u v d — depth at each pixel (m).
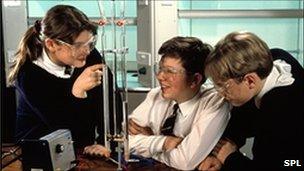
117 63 1.43
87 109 1.75
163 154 1.60
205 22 3.19
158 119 1.74
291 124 1.34
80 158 1.61
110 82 1.45
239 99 1.40
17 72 1.82
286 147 1.34
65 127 1.73
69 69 1.79
